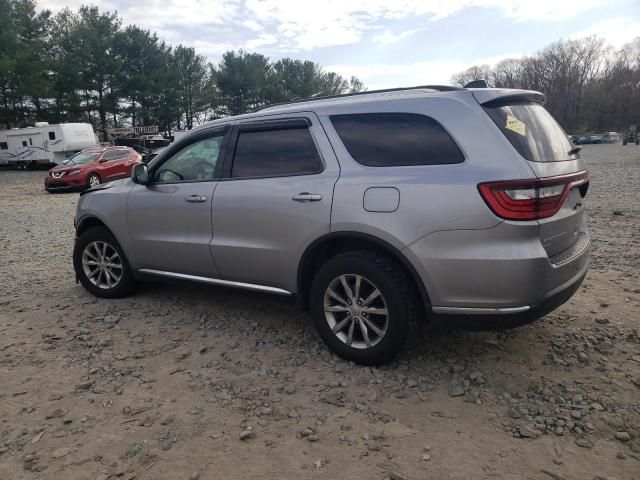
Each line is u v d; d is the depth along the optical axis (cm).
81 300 502
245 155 395
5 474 249
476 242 293
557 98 10012
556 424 278
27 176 2795
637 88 9794
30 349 390
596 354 356
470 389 317
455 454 257
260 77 6072
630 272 534
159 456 261
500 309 296
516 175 287
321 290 351
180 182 429
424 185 306
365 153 338
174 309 470
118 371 352
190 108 5659
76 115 4309
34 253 739
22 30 3838
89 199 498
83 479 245
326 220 339
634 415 284
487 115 307
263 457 258
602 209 946
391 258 327
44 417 297
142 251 459
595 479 236
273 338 400
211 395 318
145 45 4725
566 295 321
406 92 351
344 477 243
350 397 312
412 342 382
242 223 384
